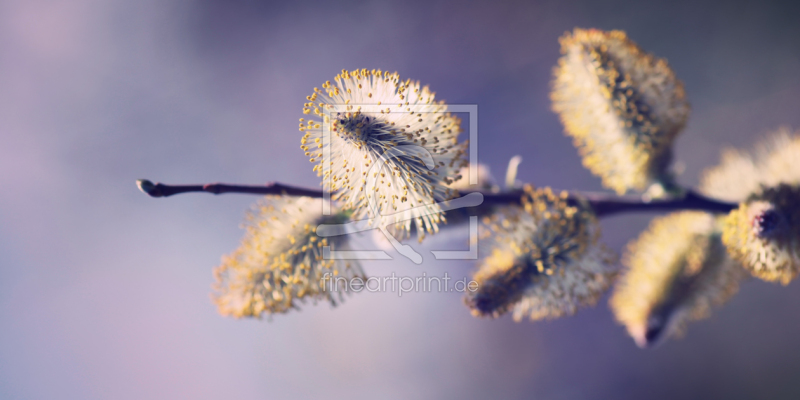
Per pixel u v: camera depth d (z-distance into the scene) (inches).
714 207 13.0
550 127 30.1
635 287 13.4
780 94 26.9
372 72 12.1
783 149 13.0
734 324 25.0
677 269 13.3
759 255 12.4
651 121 12.9
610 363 27.2
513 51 31.9
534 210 12.6
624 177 13.2
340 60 33.5
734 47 28.5
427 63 32.8
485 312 12.5
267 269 12.6
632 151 13.0
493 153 30.7
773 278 12.4
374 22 33.6
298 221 12.6
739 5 28.8
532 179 29.5
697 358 25.5
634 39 30.5
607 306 28.1
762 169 13.1
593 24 31.3
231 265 12.7
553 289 12.6
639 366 26.6
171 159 33.7
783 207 12.5
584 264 12.6
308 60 33.7
